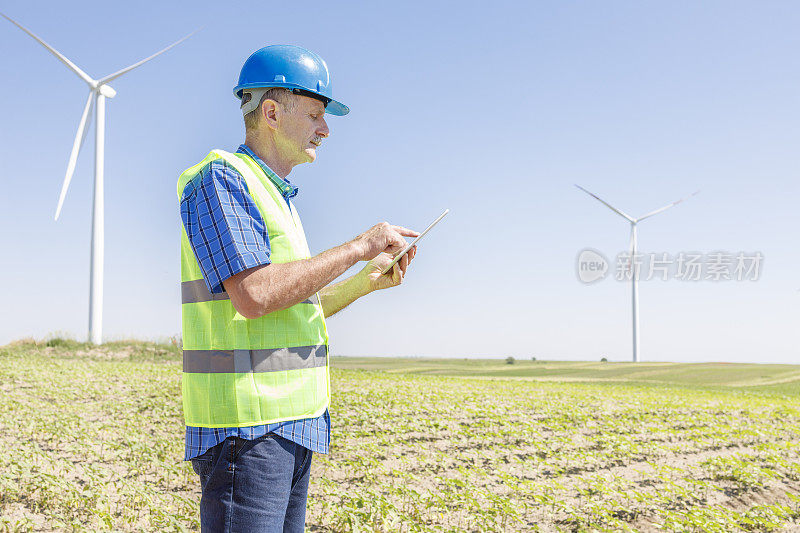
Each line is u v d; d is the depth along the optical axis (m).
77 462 8.26
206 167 1.98
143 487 6.88
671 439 11.20
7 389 15.84
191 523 5.71
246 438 1.90
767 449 10.36
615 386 25.88
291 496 2.20
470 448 9.99
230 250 1.82
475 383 24.19
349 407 14.03
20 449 8.07
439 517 6.39
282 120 2.15
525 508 6.87
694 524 6.10
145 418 12.26
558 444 10.38
